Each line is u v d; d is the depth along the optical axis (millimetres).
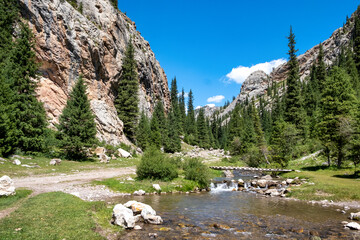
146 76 83938
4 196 11578
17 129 25484
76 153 32000
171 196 19047
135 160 41531
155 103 95438
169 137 76000
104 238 8406
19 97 26344
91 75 47656
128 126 58938
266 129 97250
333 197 17906
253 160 47281
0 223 8109
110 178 22406
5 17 32594
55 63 38812
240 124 91312
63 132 30812
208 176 25516
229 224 11469
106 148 42031
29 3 35281
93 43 47219
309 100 75875
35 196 12609
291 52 66625
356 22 139750
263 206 16031
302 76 188875
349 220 12359
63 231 8180
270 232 10273
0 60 29484
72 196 13516
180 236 9422
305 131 54188
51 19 38625
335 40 180375
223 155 78562
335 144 30562
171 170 23844
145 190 19719
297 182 24672
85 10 53531
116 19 62906
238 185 26609
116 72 57188
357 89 61719
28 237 7266
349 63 89062
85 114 31844
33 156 26766
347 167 30734
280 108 92938
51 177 20391
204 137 100062
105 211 11820
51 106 37781
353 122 28562
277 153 39531
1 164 20719
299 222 11953
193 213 13602
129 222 10109
